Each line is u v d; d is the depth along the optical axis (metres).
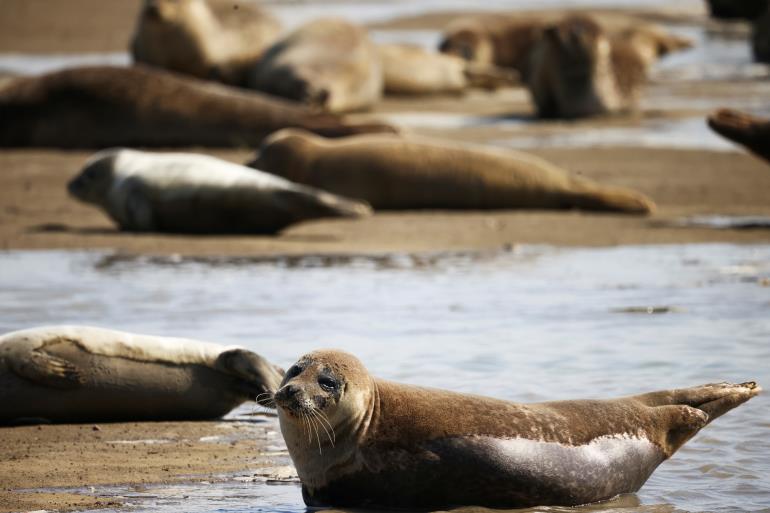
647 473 23.66
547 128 96.56
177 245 53.53
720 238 54.66
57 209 62.88
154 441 27.56
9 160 79.19
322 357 22.19
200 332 36.88
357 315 39.62
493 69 138.50
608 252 51.69
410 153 64.62
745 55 158.00
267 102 82.12
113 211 57.78
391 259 50.34
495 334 36.75
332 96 100.38
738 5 199.00
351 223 60.44
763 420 27.72
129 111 82.69
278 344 35.41
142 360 29.47
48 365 28.84
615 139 89.38
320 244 54.03
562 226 58.66
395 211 64.56
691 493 23.41
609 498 23.12
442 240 55.00
